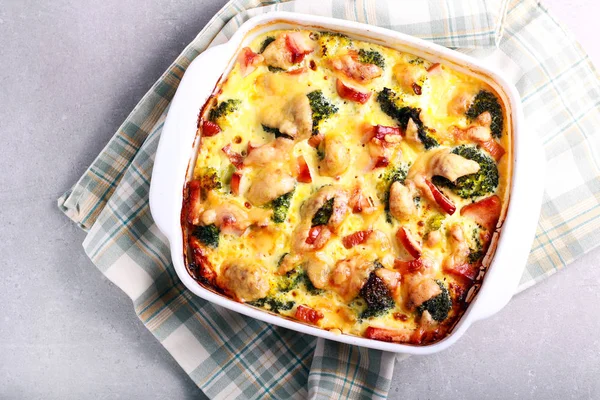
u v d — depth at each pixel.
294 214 0.66
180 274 0.65
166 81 0.74
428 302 0.65
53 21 0.78
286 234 0.66
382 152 0.65
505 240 0.65
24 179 0.78
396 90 0.67
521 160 0.65
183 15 0.77
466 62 0.66
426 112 0.67
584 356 0.76
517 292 0.76
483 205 0.66
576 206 0.74
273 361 0.75
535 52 0.75
